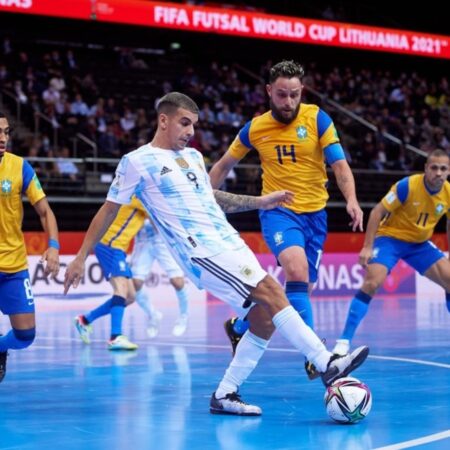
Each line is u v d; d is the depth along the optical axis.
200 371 20.42
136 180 14.30
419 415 14.19
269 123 17.33
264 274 13.90
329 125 17.03
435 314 39.12
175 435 12.68
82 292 47.06
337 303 47.12
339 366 13.55
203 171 14.74
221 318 37.97
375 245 23.20
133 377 19.39
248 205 15.52
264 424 13.53
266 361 22.22
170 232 14.29
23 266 16.78
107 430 13.15
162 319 37.62
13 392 17.25
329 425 13.38
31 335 16.88
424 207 22.53
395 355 23.47
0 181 16.23
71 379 19.16
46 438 12.57
